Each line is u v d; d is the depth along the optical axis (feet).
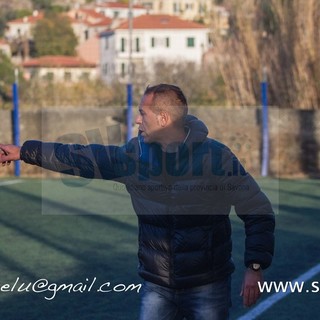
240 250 44.37
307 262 41.47
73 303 33.73
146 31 340.18
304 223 54.03
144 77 123.65
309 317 31.73
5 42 366.84
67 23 367.04
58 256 43.68
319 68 104.12
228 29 114.73
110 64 340.18
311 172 85.05
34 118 87.61
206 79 116.98
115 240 48.32
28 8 537.24
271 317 31.81
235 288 36.09
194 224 18.81
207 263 19.04
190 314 19.47
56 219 56.24
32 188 75.56
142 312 19.54
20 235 50.55
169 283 19.16
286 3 106.22
